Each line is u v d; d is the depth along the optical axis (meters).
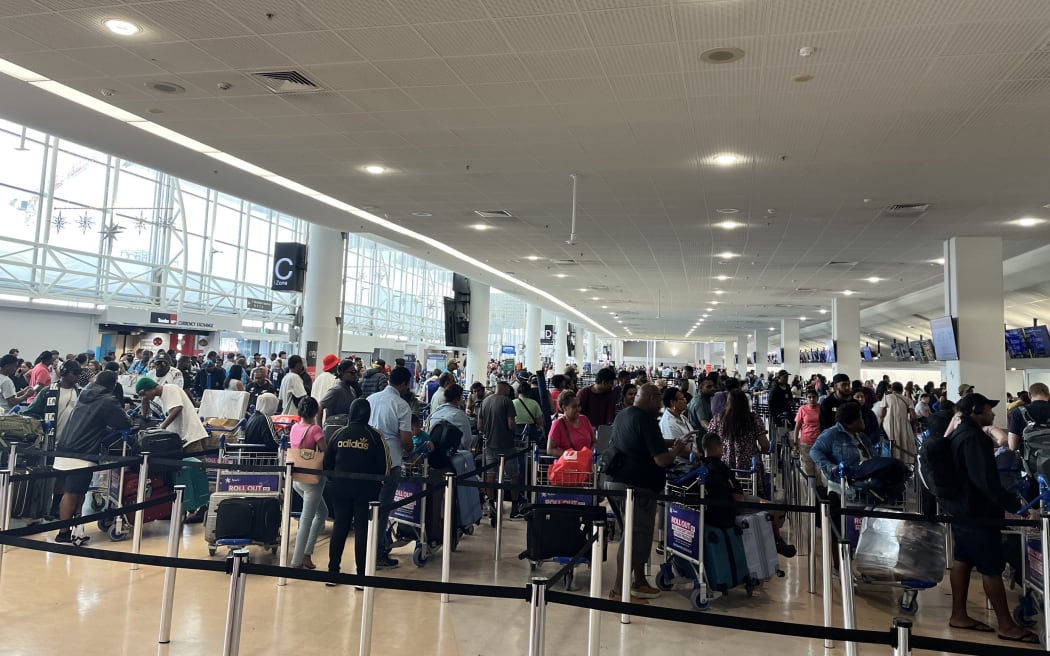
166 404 7.14
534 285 24.97
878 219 11.86
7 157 18.83
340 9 5.36
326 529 7.19
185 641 4.14
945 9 4.93
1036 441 5.78
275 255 16.08
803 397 18.94
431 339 45.06
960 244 13.09
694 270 19.45
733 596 5.41
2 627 4.27
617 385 12.71
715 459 5.38
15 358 9.52
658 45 5.70
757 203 11.05
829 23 5.20
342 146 8.93
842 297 25.38
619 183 10.14
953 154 8.23
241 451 7.24
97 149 9.51
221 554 6.09
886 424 9.20
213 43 6.06
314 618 4.60
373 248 37.56
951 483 4.70
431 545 6.37
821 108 6.93
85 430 6.46
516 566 6.07
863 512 4.44
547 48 5.86
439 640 4.29
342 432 5.43
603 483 6.41
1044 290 17.36
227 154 9.54
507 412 7.79
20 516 6.60
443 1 5.16
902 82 6.22
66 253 20.47
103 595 4.89
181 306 25.06
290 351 31.31
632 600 5.16
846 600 3.84
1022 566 4.98
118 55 6.39
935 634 4.62
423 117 7.71
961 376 12.70
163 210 24.50
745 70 6.11
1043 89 6.29
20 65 6.72
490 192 11.05
